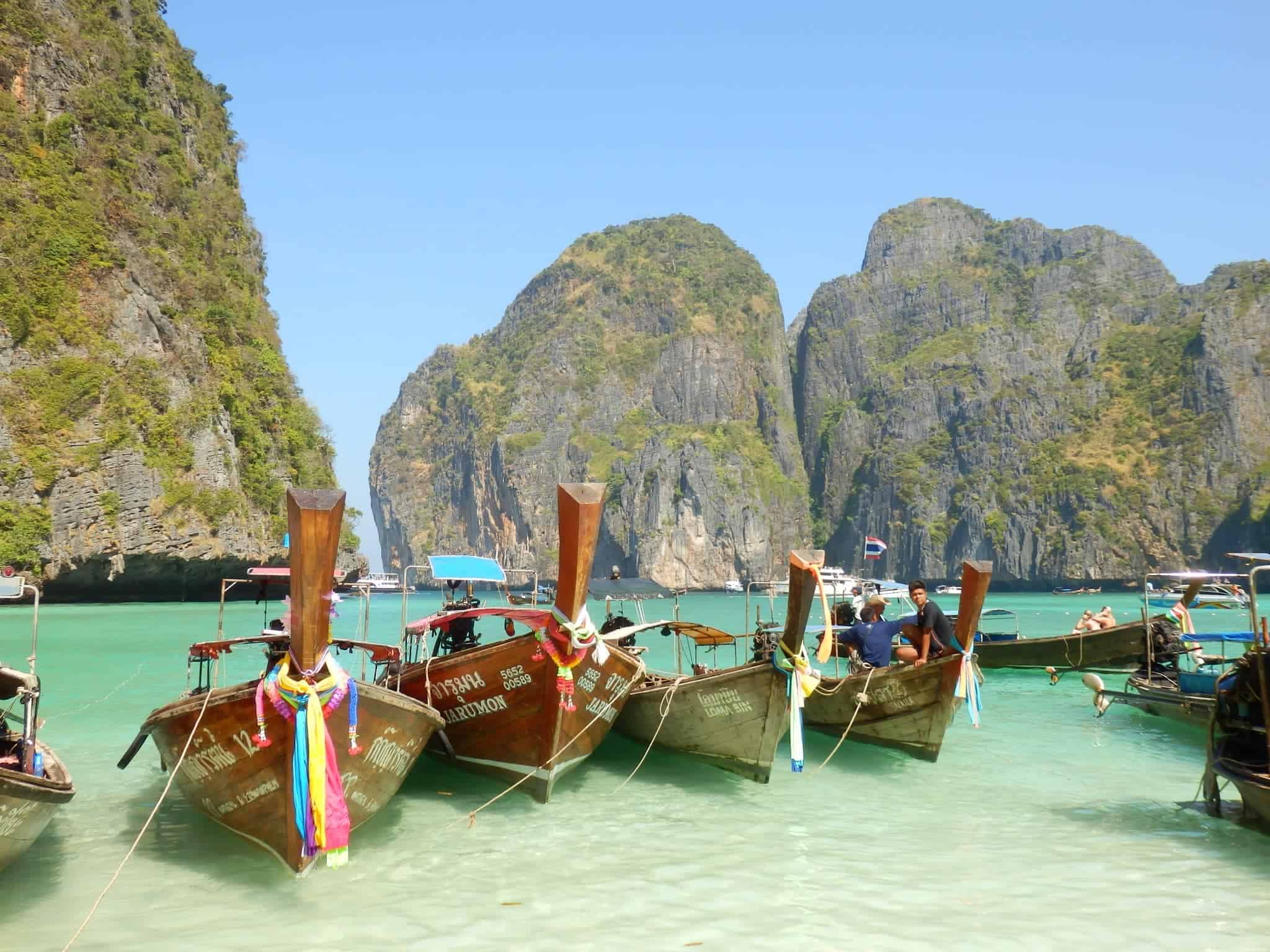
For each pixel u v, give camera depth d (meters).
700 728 11.81
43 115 64.31
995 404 174.50
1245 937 7.03
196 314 67.88
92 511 54.59
